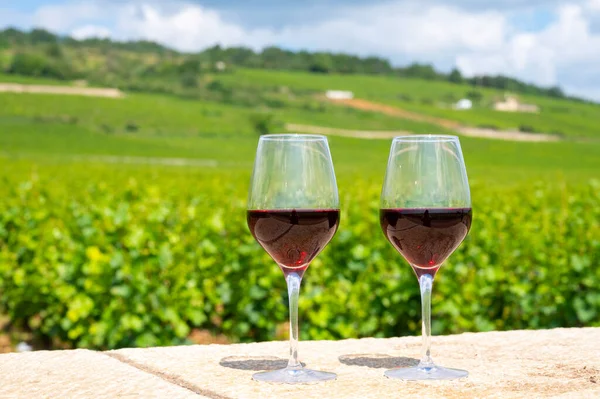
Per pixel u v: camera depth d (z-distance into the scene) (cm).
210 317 687
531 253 697
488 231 743
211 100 11138
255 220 153
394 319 622
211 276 671
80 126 8488
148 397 126
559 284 643
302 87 12356
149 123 8994
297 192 152
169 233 715
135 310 603
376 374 147
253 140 8850
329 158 158
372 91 12412
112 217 727
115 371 146
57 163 4300
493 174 4681
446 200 153
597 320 636
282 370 148
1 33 16188
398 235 155
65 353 165
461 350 174
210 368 154
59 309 660
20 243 786
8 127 8081
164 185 1775
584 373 146
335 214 155
